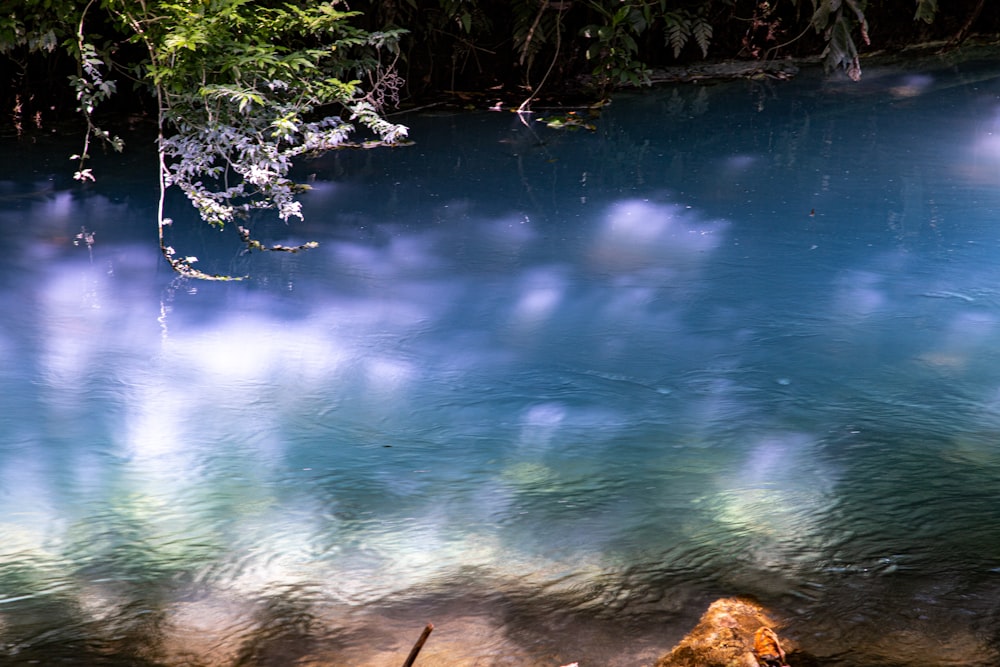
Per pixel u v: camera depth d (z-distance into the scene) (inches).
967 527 116.3
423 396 158.6
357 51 327.0
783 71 379.9
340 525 121.7
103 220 232.5
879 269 204.5
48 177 258.7
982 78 365.1
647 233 226.8
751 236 223.5
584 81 362.6
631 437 144.2
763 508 122.5
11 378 162.6
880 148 284.4
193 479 133.9
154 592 108.1
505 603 103.9
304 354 172.9
